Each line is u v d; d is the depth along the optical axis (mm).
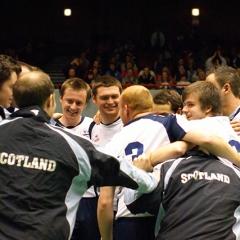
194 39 19719
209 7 23031
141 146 2914
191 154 2730
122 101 3137
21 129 2363
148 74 15602
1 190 2256
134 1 23266
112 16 23422
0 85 3033
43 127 2391
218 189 2557
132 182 2457
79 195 2402
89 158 2373
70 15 23469
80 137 2424
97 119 4250
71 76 16016
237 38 22953
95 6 23438
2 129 2371
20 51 20047
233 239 2471
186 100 2984
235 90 3568
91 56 18828
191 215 2504
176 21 23156
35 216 2223
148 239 2811
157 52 19688
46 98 2490
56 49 23047
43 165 2291
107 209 2732
